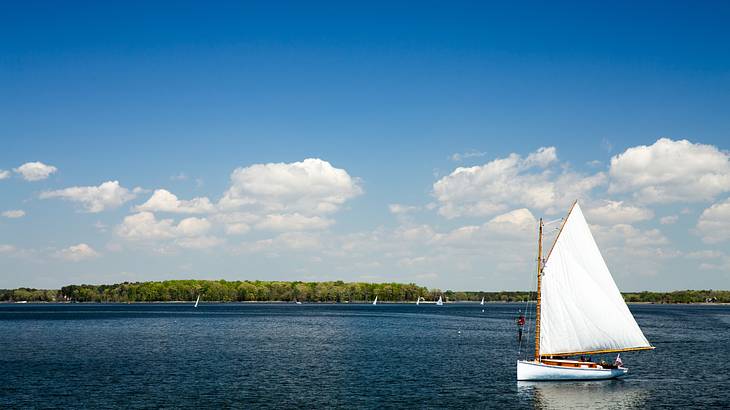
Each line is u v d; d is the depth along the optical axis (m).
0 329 173.12
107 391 71.75
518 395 69.69
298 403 65.62
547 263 76.88
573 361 79.75
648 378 80.44
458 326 191.62
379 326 190.12
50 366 91.69
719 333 156.75
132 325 192.38
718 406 64.56
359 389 73.12
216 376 82.31
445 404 65.31
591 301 74.62
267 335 151.38
